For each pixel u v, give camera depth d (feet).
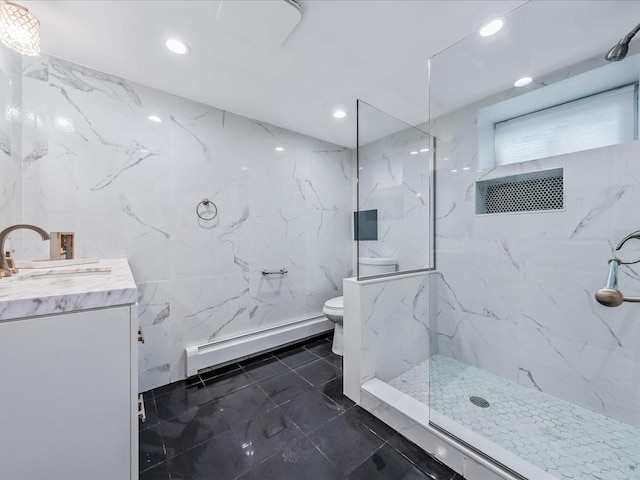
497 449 3.81
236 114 7.39
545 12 4.10
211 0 3.81
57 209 5.02
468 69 5.49
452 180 6.97
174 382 6.30
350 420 4.97
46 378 2.04
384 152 6.88
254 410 5.25
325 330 9.14
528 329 5.78
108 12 3.99
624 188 4.72
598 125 5.25
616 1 3.92
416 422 4.38
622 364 4.69
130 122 5.79
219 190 7.07
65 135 5.09
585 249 5.09
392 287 6.23
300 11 4.00
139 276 5.90
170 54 4.97
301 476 3.80
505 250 6.12
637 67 4.65
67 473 2.10
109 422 2.24
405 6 3.99
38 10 3.91
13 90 4.36
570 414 4.87
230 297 7.27
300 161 8.83
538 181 5.68
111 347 2.26
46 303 2.03
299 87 6.17
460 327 6.83
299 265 8.83
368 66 5.46
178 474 3.82
